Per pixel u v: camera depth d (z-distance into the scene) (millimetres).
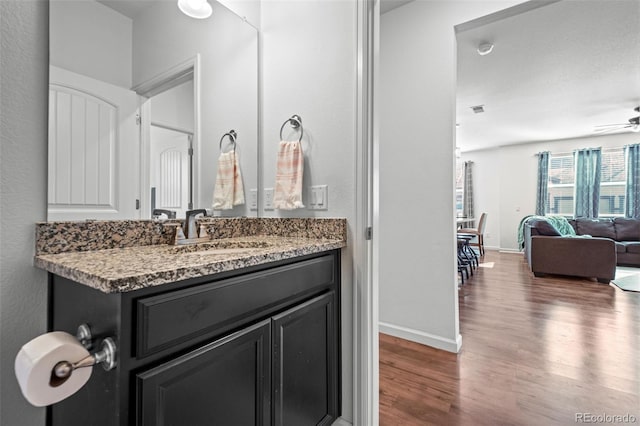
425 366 1858
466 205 7438
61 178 967
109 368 604
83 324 725
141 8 1213
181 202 1346
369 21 1312
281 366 975
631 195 5645
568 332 2342
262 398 904
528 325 2490
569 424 1351
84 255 921
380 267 2379
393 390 1618
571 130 5555
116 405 598
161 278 649
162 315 647
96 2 1079
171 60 1310
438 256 2123
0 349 830
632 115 4660
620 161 5812
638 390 1590
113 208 1109
